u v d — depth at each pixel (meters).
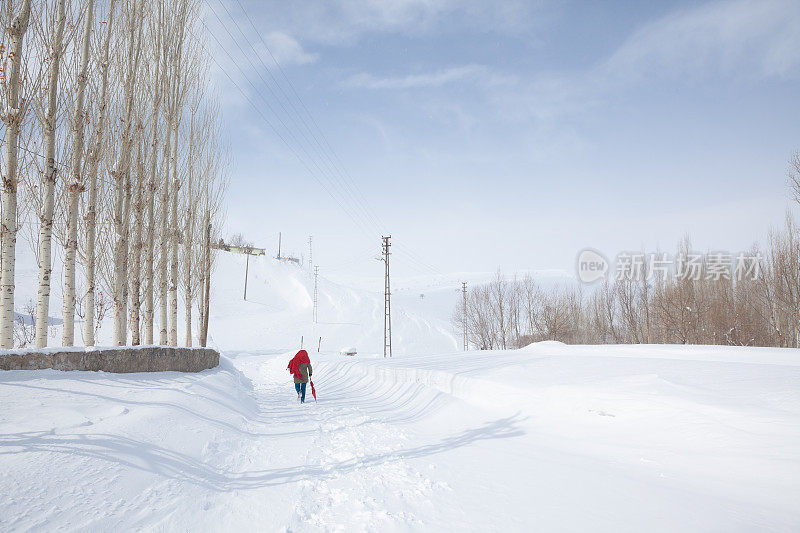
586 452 5.99
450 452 6.46
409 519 4.02
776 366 10.53
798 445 4.87
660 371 9.96
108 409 6.00
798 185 25.34
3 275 7.36
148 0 14.68
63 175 9.90
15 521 3.26
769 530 3.56
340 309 78.50
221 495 4.68
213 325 58.97
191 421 6.81
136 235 13.02
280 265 93.81
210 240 24.47
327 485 5.04
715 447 5.32
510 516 4.03
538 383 9.38
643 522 3.79
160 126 15.58
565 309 52.62
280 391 15.16
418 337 69.88
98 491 3.98
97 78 10.71
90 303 10.20
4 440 4.40
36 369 6.68
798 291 28.52
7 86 7.57
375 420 9.32
